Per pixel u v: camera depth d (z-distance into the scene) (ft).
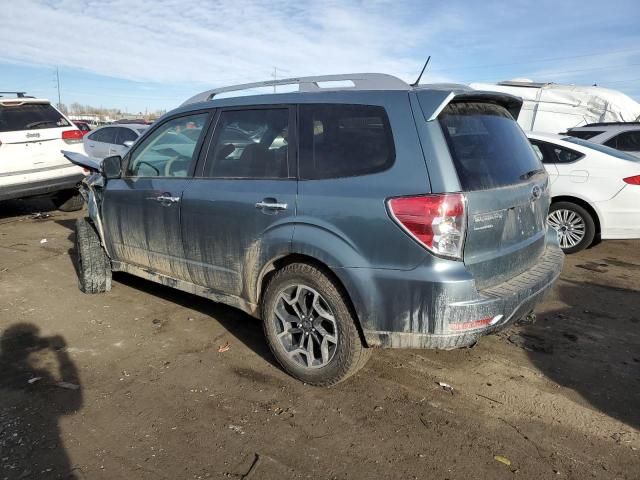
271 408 9.95
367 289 9.08
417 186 8.66
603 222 20.03
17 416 9.66
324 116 10.18
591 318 14.38
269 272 10.94
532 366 11.61
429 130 8.86
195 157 12.32
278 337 10.89
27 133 25.35
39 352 12.26
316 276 9.84
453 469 8.28
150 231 13.39
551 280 10.50
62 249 21.54
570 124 44.83
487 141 9.80
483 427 9.37
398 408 9.94
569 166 20.49
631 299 15.87
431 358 11.93
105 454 8.62
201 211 11.79
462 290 8.52
